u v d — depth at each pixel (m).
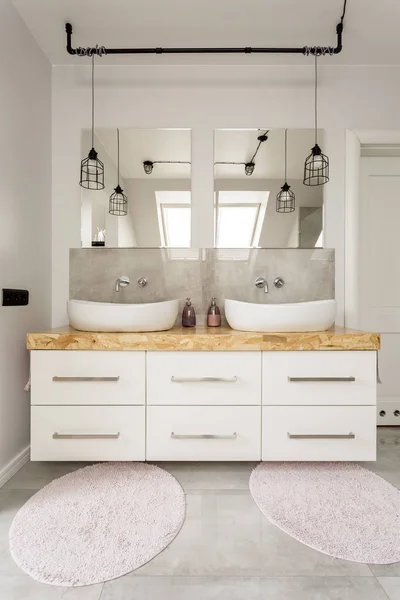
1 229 1.64
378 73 2.23
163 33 1.94
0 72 1.63
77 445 1.68
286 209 2.22
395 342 2.43
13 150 1.75
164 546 1.24
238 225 2.21
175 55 2.12
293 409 1.68
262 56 2.14
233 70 2.22
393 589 1.08
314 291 2.22
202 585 1.09
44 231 2.10
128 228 2.21
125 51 1.89
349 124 2.23
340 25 1.86
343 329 1.91
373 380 1.68
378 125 2.23
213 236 2.21
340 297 2.23
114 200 2.21
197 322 2.21
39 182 2.03
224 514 1.43
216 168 2.21
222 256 2.21
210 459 1.69
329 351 1.68
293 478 1.69
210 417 1.68
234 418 1.68
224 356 1.68
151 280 2.21
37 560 1.17
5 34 1.67
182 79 2.21
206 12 1.79
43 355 1.67
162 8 1.76
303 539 1.27
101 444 1.68
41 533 1.29
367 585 1.09
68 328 1.93
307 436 1.68
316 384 1.68
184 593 1.06
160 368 1.68
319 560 1.19
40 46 2.03
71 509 1.44
